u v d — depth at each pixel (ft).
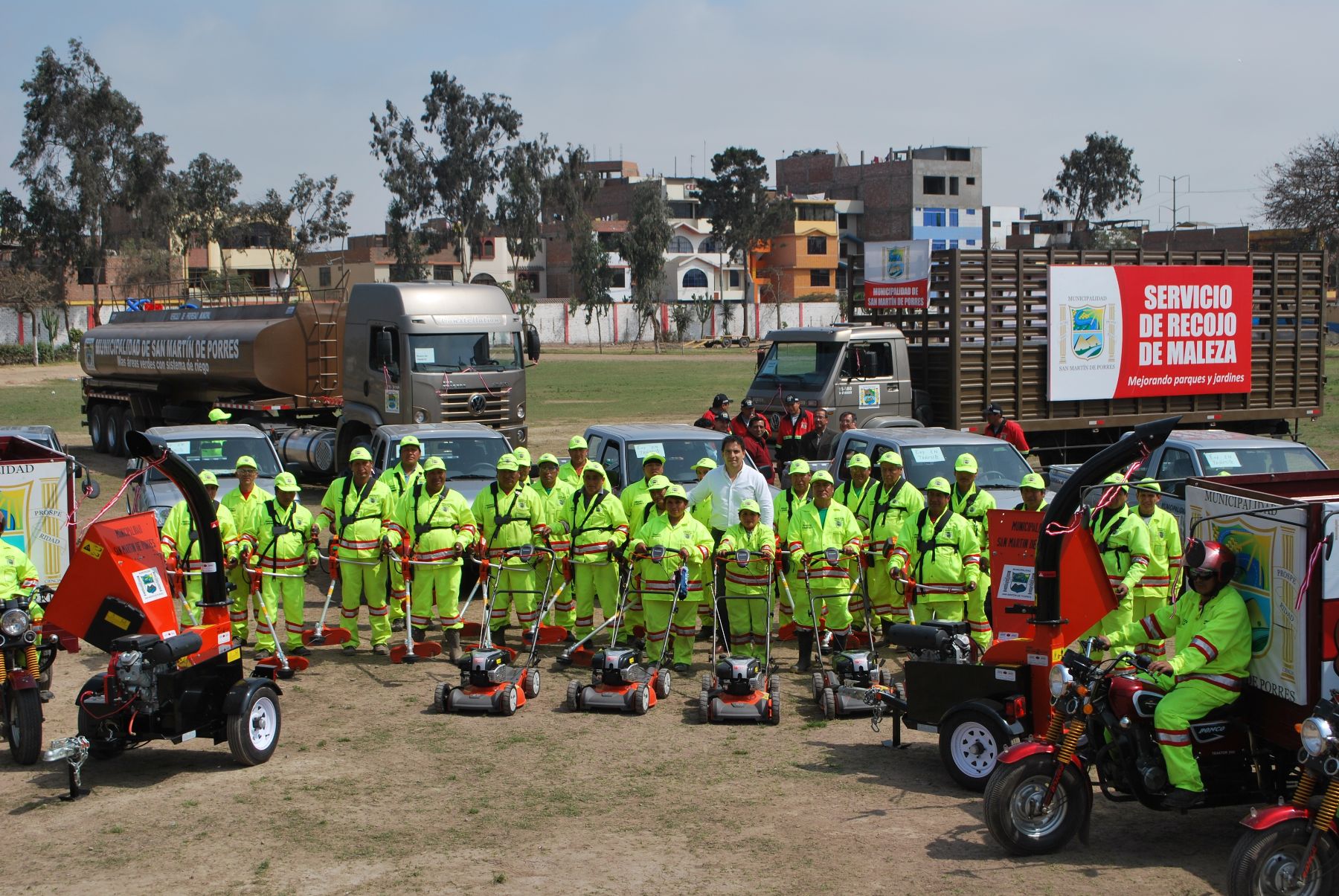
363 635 41.96
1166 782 21.62
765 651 36.63
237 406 83.35
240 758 27.86
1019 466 45.62
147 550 28.07
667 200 318.04
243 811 25.25
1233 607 21.20
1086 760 22.18
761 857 22.39
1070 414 67.05
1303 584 20.08
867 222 358.02
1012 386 65.41
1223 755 21.90
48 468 35.19
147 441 27.68
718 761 28.12
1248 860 18.95
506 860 22.44
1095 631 24.89
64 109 223.71
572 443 43.91
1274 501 20.88
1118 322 67.72
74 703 33.53
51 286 229.25
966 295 63.67
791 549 35.27
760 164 306.96
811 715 31.99
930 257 64.75
